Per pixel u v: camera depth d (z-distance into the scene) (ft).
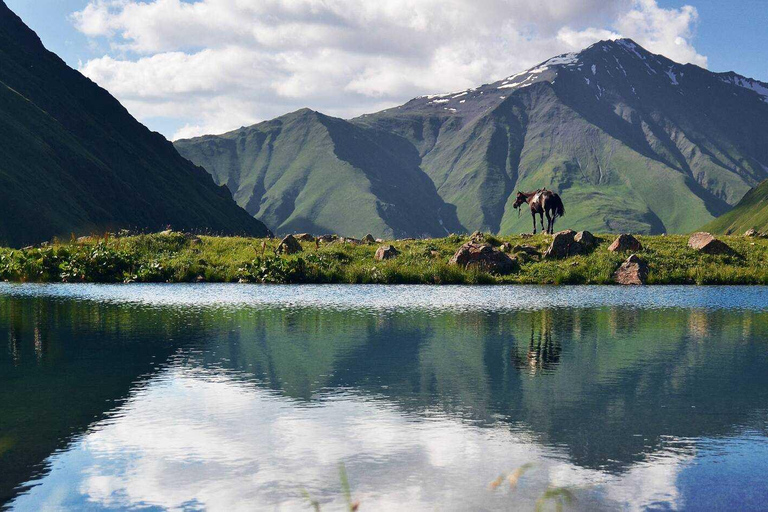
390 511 16.20
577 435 22.20
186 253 111.14
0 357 35.22
